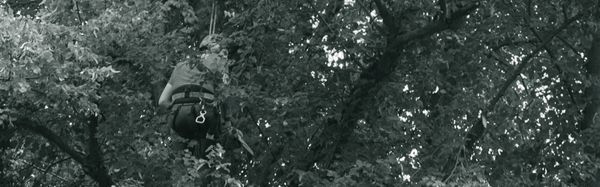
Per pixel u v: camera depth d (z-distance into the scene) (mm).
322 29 10383
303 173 10266
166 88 8578
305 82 11016
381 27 10227
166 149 10109
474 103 11445
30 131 11438
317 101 10945
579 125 13023
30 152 12688
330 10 10789
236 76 9438
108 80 10828
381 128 10953
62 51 8984
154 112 10898
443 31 10453
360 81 10516
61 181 13508
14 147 12320
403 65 11195
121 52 10352
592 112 12922
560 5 11297
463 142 11117
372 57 10367
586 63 13102
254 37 10266
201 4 11125
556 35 12227
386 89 10750
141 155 10320
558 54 12750
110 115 10562
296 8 10312
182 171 9742
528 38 12469
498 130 12023
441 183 9781
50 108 10258
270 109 10461
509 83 11594
